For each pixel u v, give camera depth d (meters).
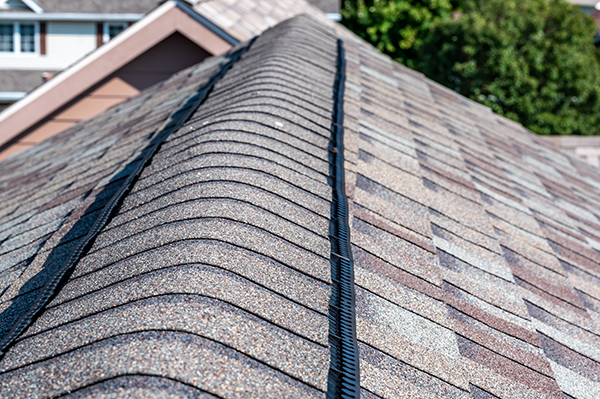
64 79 8.34
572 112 20.67
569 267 4.34
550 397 2.72
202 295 2.13
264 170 3.30
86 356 1.88
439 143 5.59
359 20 27.12
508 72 19.98
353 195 3.68
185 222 2.67
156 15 8.38
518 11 21.73
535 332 3.22
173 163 3.47
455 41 21.16
